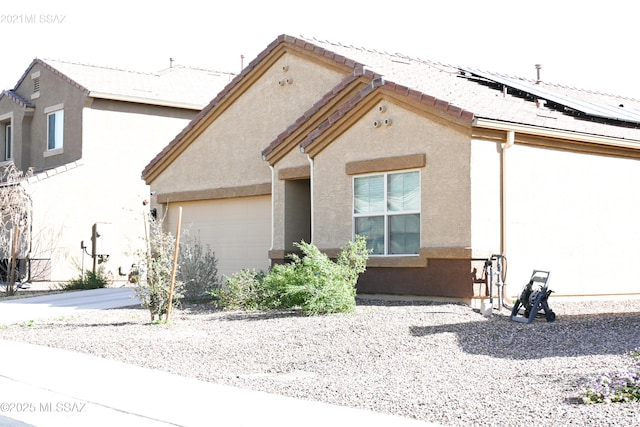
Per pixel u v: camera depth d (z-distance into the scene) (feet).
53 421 25.11
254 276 55.52
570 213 54.85
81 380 31.55
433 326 41.91
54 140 95.20
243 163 68.49
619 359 32.37
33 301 65.36
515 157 51.55
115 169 91.25
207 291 60.75
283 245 61.36
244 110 68.74
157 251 49.57
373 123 54.34
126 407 26.78
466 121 48.42
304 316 47.19
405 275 52.42
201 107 97.30
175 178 74.90
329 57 61.62
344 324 42.70
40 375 32.63
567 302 54.19
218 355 36.73
